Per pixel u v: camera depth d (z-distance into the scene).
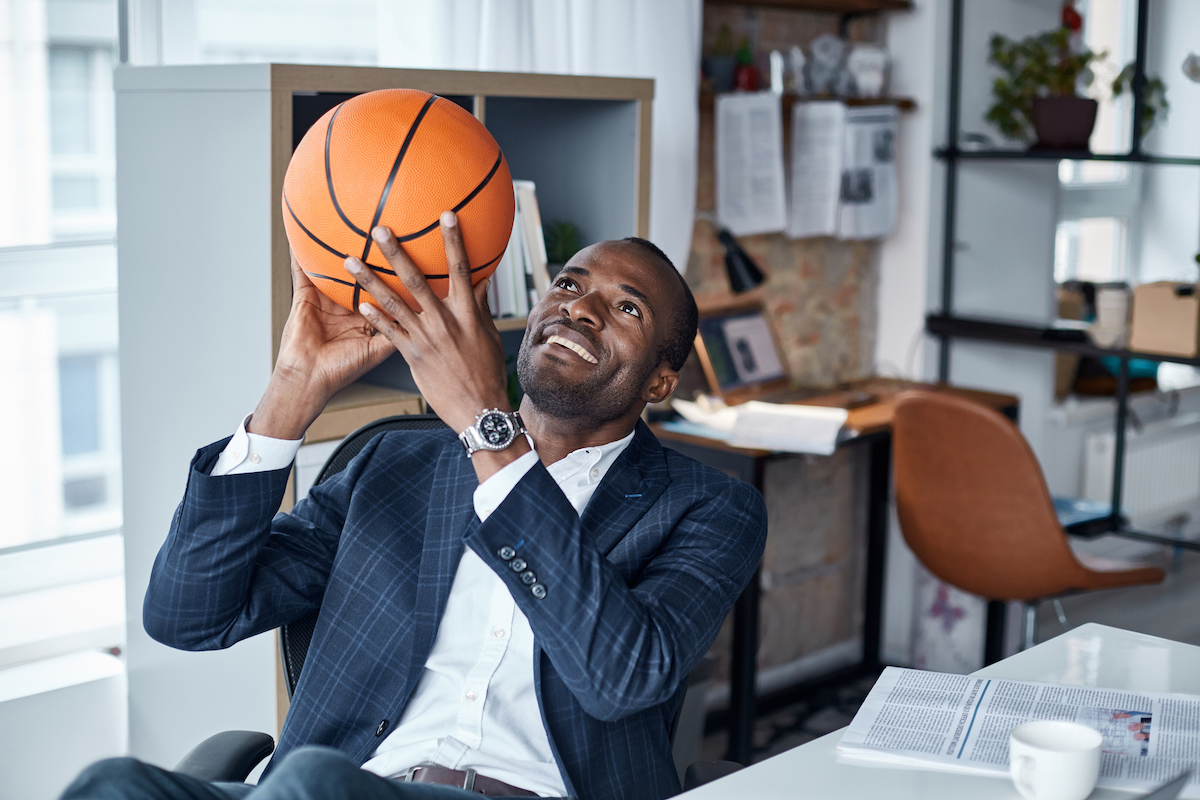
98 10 2.48
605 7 2.65
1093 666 1.41
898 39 3.58
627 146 2.46
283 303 1.90
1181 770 1.13
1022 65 3.56
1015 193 3.87
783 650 3.58
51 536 2.87
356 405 2.09
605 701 1.21
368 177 1.21
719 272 3.26
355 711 1.38
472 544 1.19
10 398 2.72
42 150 2.54
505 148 2.66
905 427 2.87
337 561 1.44
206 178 1.96
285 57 2.77
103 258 2.56
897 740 1.21
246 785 1.24
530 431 1.46
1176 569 4.53
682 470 1.49
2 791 2.16
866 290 3.71
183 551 1.34
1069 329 3.50
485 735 1.34
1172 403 4.62
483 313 1.32
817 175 3.33
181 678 2.18
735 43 3.20
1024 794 1.08
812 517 3.61
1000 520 2.80
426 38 2.41
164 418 2.11
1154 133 3.35
